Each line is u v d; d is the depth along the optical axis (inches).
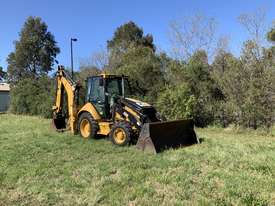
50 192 248.7
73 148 397.4
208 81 630.5
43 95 880.9
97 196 237.6
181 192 242.2
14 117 850.8
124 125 407.2
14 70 1622.8
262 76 561.6
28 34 1649.9
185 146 407.5
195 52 898.7
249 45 589.3
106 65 1107.9
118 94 460.4
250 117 559.8
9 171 300.4
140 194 239.1
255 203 219.3
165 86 662.5
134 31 1636.3
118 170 300.5
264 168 298.2
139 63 701.3
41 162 330.0
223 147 400.8
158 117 434.3
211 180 269.0
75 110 488.4
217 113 604.1
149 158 343.0
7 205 228.5
